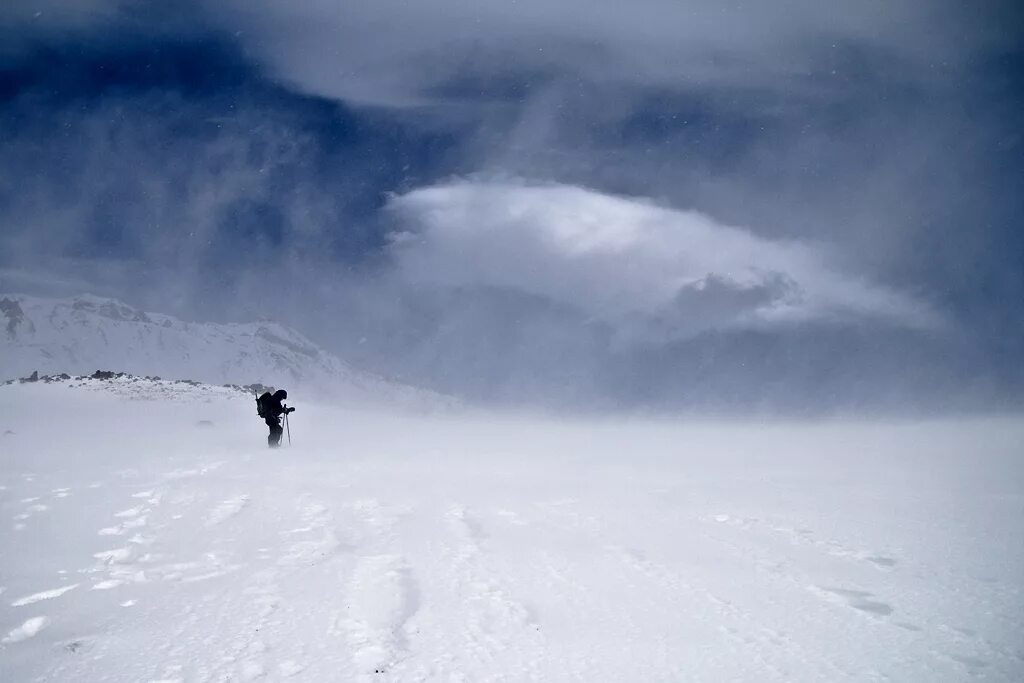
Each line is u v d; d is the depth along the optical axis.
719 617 6.05
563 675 4.80
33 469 15.66
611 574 7.41
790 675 4.85
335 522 10.23
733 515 10.80
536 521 10.37
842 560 7.99
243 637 5.54
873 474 16.47
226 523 10.10
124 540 9.00
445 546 8.71
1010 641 5.50
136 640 5.49
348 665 4.95
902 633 5.67
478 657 5.12
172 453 19.97
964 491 13.28
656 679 4.76
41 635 5.68
